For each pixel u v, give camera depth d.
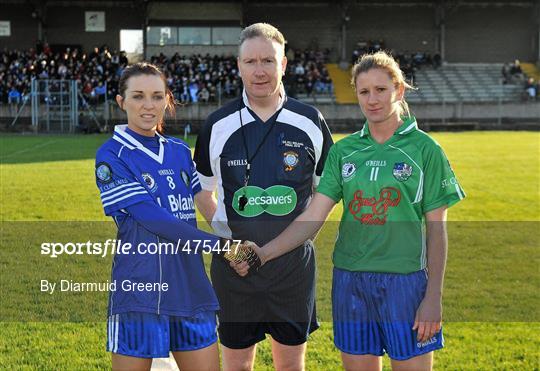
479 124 40.50
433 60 49.28
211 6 48.22
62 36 49.00
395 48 50.94
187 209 4.07
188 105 39.22
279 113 4.53
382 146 3.99
